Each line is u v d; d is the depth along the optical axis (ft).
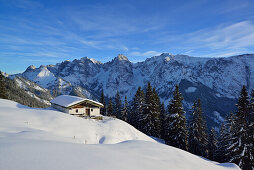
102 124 81.46
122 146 27.53
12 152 15.17
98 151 19.69
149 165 18.98
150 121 122.52
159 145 32.89
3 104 88.53
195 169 24.09
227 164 40.16
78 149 18.95
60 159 14.99
